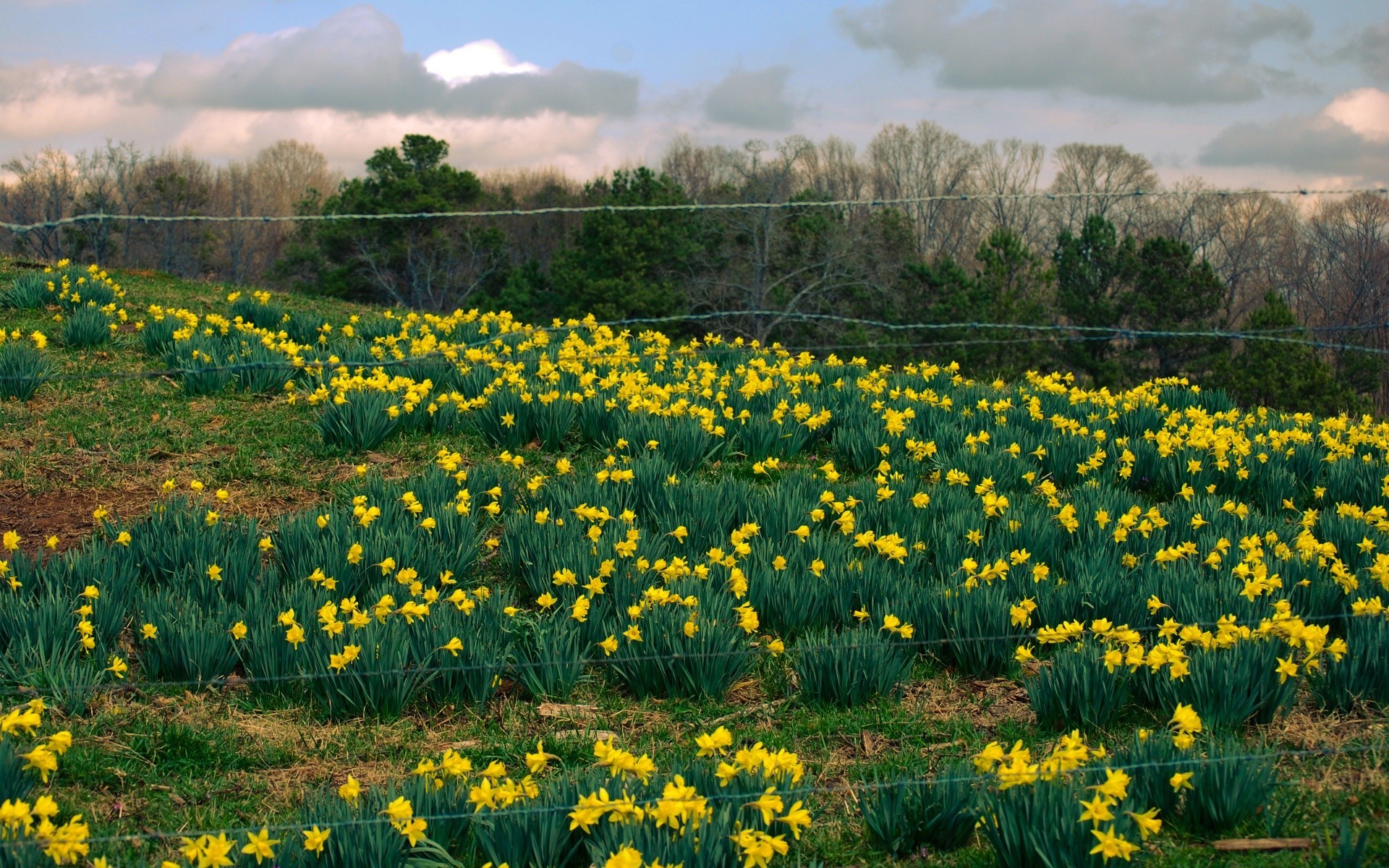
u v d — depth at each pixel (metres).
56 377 9.34
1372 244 37.38
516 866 3.45
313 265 39.97
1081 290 32.50
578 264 35.28
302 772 4.35
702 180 56.47
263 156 62.69
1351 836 3.50
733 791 3.69
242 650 5.08
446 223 38.59
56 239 33.97
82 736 4.47
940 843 3.76
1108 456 8.80
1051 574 6.16
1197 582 5.62
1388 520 6.91
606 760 3.68
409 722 4.76
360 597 5.83
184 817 3.99
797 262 34.09
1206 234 43.66
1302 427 10.27
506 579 6.32
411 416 8.85
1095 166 51.12
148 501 7.36
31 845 3.16
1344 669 4.65
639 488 7.16
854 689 4.94
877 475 8.30
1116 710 4.66
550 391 9.09
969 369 30.97
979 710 4.97
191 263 40.78
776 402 9.58
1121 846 3.18
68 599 5.22
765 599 5.71
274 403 9.54
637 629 5.07
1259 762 3.84
